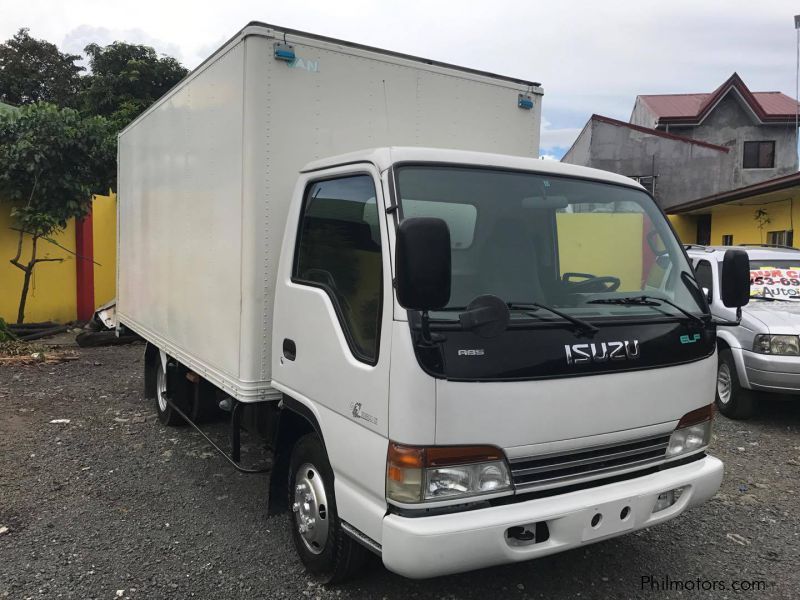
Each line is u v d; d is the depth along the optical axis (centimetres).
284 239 381
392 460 274
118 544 409
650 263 361
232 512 458
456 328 271
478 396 272
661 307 340
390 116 425
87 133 1195
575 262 343
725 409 712
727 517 458
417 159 312
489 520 272
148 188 618
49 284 1301
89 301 1356
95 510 460
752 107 2983
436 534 263
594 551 405
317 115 397
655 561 394
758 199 1505
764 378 655
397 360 272
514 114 482
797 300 766
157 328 602
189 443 608
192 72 477
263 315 391
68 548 402
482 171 329
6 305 1238
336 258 333
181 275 516
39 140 1145
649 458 325
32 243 1256
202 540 415
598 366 299
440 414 267
